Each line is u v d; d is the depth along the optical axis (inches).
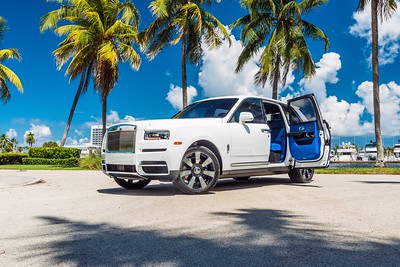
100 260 88.7
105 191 243.8
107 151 224.8
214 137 219.3
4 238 111.9
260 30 854.5
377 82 634.2
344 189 239.3
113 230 121.7
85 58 875.4
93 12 840.9
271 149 266.5
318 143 250.8
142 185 257.4
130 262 86.9
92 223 133.9
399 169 474.9
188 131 208.1
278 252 94.4
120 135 215.8
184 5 791.7
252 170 242.1
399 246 100.3
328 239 107.7
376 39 639.8
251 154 239.6
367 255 91.9
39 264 86.0
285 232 116.6
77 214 152.8
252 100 259.1
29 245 103.4
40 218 144.5
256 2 802.2
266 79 850.1
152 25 814.5
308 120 259.6
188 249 97.5
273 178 342.0
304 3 770.2
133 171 207.6
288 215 146.3
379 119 628.4
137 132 207.8
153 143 202.8
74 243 105.0
